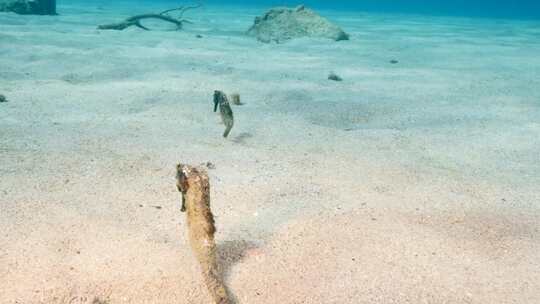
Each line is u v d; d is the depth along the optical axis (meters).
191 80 1.19
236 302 0.36
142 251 0.42
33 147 0.66
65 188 0.54
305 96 1.09
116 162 0.63
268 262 0.42
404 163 0.69
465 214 0.53
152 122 0.83
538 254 0.45
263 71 1.37
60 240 0.43
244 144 0.75
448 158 0.72
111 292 0.37
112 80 1.15
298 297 0.37
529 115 1.00
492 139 0.82
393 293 0.38
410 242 0.46
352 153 0.73
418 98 1.12
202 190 0.39
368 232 0.48
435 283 0.40
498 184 0.63
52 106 0.90
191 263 0.40
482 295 0.39
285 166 0.66
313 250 0.44
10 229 0.44
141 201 0.52
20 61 1.30
